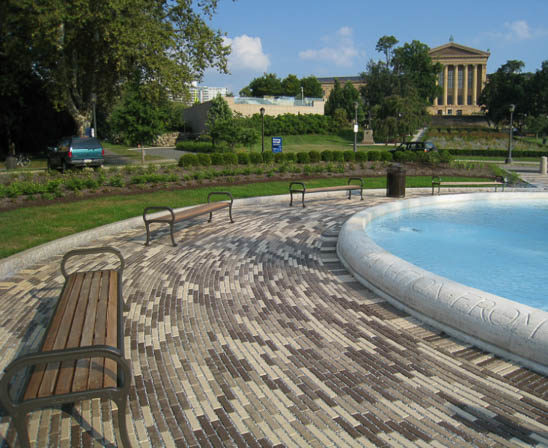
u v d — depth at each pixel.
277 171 19.02
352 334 4.02
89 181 12.82
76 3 17.91
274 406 2.92
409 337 3.96
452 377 3.26
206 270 6.14
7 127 29.33
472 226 8.92
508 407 2.88
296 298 4.99
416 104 54.38
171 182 14.95
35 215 9.39
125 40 18.81
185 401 2.98
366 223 8.41
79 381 2.38
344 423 2.74
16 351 3.69
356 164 21.77
